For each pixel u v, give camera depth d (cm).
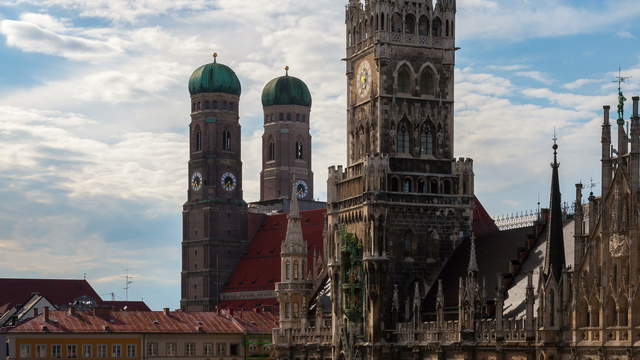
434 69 17012
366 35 17162
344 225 17138
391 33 16800
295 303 18612
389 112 16725
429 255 16638
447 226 16775
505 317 14112
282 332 18550
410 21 17012
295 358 18338
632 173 12025
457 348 14400
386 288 16312
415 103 16862
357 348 16450
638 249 11869
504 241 15750
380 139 16675
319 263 19762
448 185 16912
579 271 12706
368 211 16362
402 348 15825
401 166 16712
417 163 16788
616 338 12044
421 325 15450
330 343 17425
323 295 18338
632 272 11888
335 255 17188
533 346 13150
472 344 14212
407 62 16862
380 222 16362
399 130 16800
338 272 17050
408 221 16550
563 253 13000
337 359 16900
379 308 16225
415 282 16362
